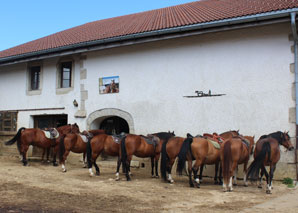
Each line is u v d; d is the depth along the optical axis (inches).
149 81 443.2
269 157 289.3
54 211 213.3
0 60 550.6
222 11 432.1
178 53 423.8
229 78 386.3
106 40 436.5
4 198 249.0
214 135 344.5
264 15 334.0
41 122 572.7
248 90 373.4
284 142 315.3
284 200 259.1
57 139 474.9
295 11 317.7
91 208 225.1
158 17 544.4
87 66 501.4
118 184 329.7
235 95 380.8
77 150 425.7
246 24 354.6
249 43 377.4
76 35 575.2
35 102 557.9
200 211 221.8
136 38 423.8
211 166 386.9
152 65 442.9
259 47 370.9
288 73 352.2
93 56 496.4
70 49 480.1
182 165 312.7
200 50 408.2
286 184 334.6
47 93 544.1
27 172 395.9
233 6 461.1
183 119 412.5
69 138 413.4
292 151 341.1
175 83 422.6
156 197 267.9
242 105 375.6
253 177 290.2
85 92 499.2
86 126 494.9
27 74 573.3
